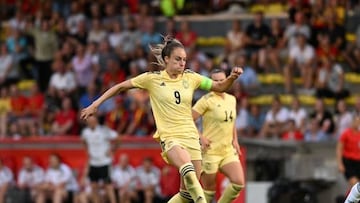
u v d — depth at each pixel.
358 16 54.56
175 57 24.55
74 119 48.28
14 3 60.12
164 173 42.50
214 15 56.62
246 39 52.00
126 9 55.16
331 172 43.09
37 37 54.22
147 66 49.41
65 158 44.00
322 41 51.00
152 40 52.75
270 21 55.38
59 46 54.53
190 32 52.75
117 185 42.78
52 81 51.31
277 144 43.31
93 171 42.88
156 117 24.80
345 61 51.59
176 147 24.30
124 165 42.84
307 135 45.41
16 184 44.12
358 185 25.30
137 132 46.41
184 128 24.61
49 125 48.75
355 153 39.47
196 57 50.75
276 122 46.06
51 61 54.06
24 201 43.66
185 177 23.91
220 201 29.47
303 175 43.09
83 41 53.97
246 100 47.16
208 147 29.50
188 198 25.77
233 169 29.28
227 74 32.53
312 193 41.91
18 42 55.00
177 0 56.69
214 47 54.94
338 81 49.31
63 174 43.41
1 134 48.97
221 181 39.12
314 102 48.88
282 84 50.59
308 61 50.16
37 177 43.91
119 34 53.34
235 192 29.28
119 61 51.06
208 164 29.45
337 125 45.78
